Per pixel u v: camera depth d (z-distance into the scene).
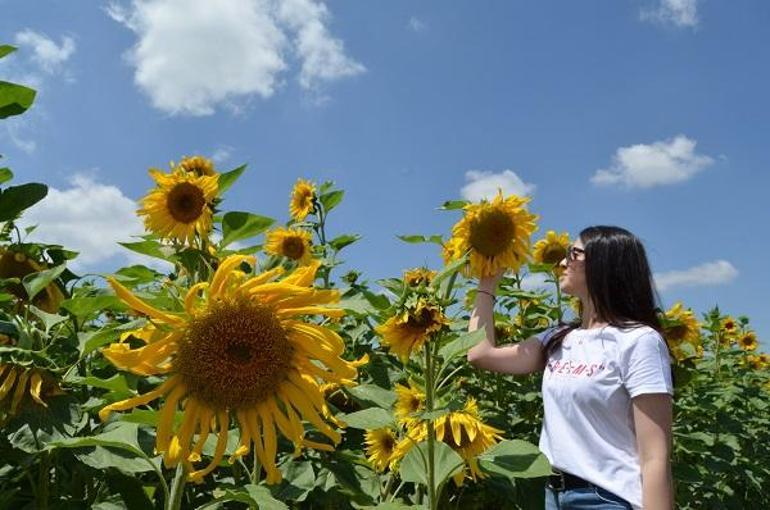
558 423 3.68
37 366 2.66
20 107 2.80
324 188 7.46
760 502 8.86
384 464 4.39
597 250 3.80
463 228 4.59
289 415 2.39
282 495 3.67
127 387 2.78
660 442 3.32
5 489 3.14
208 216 4.70
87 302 3.12
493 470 3.56
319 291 2.39
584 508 3.50
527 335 6.11
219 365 2.28
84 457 2.78
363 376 4.77
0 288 3.16
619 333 3.59
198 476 2.36
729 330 11.34
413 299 3.69
